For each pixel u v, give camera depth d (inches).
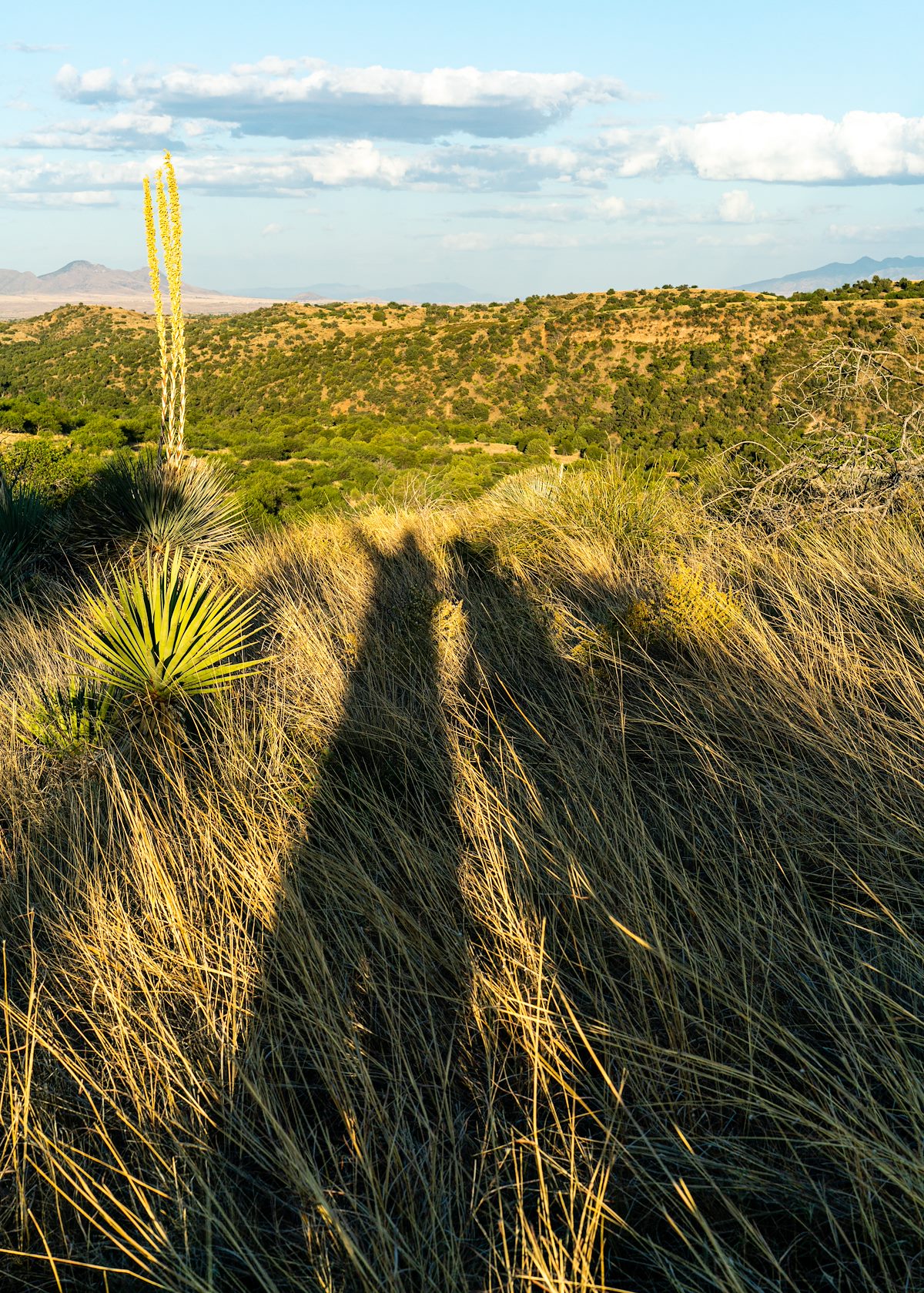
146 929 88.0
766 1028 63.5
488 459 1365.7
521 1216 50.9
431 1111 65.8
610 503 232.5
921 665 114.0
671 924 77.1
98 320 4840.1
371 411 3102.9
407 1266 53.6
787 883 81.6
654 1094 60.9
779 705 108.7
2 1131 67.1
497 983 72.6
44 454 534.0
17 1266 58.0
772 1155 56.0
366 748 118.3
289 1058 72.3
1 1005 77.6
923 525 171.8
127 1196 61.1
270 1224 58.4
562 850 85.6
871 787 88.3
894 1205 50.7
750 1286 48.8
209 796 111.8
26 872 98.0
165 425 343.6
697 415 2442.2
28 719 140.6
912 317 2571.4
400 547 250.7
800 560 162.4
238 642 158.7
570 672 137.6
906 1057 59.2
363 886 87.0
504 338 3358.8
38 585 274.2
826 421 193.8
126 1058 69.6
